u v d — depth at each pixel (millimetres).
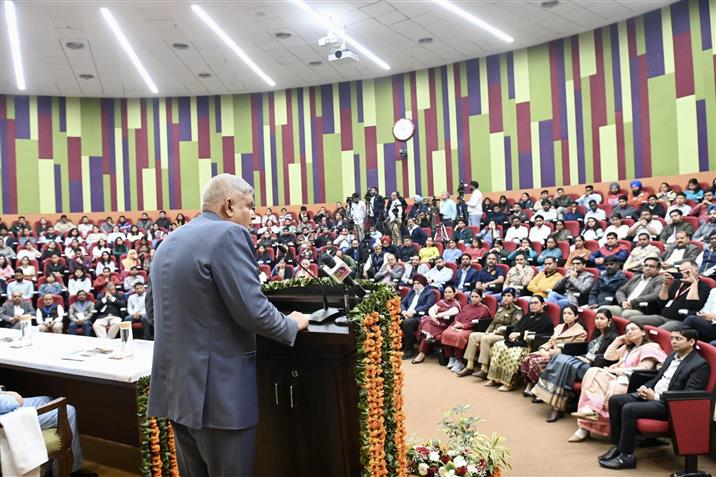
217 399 1800
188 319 1823
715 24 9633
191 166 14906
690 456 3412
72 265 10328
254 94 14875
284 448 2258
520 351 5395
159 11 9570
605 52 11070
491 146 12602
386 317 2264
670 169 10258
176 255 1855
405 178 13641
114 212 14586
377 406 2146
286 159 14680
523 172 12195
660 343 4289
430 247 9648
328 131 14367
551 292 6387
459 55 12469
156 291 1913
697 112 9891
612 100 11016
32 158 14055
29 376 3646
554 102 11773
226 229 1845
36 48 11016
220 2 9312
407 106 13602
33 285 9492
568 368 4504
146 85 13727
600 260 7266
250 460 1893
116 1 9133
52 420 2824
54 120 14258
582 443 4062
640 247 7082
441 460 2959
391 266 8922
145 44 11047
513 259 8398
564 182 11672
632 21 10672
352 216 12344
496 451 3031
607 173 11102
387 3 9555
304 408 2211
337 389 2146
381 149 13898
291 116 14641
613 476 3498
